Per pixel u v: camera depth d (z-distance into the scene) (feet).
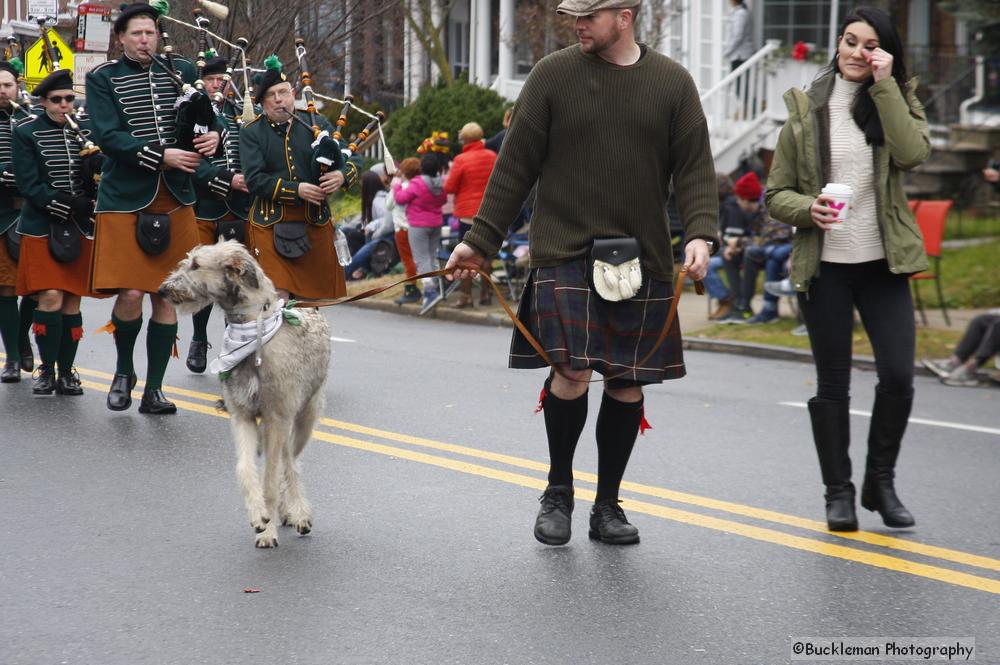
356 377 35.76
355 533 20.21
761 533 20.27
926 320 44.39
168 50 28.91
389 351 41.63
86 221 31.35
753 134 68.80
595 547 19.51
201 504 21.88
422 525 20.66
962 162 61.67
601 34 17.92
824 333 20.13
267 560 18.81
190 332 44.29
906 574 18.25
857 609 16.79
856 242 19.76
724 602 17.01
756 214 46.96
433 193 52.42
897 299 20.06
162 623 16.22
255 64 52.31
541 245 18.70
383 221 60.13
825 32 73.41
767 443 27.43
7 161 32.63
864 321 20.33
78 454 25.43
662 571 18.29
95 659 15.05
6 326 33.60
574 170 18.42
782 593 17.39
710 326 46.39
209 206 34.19
